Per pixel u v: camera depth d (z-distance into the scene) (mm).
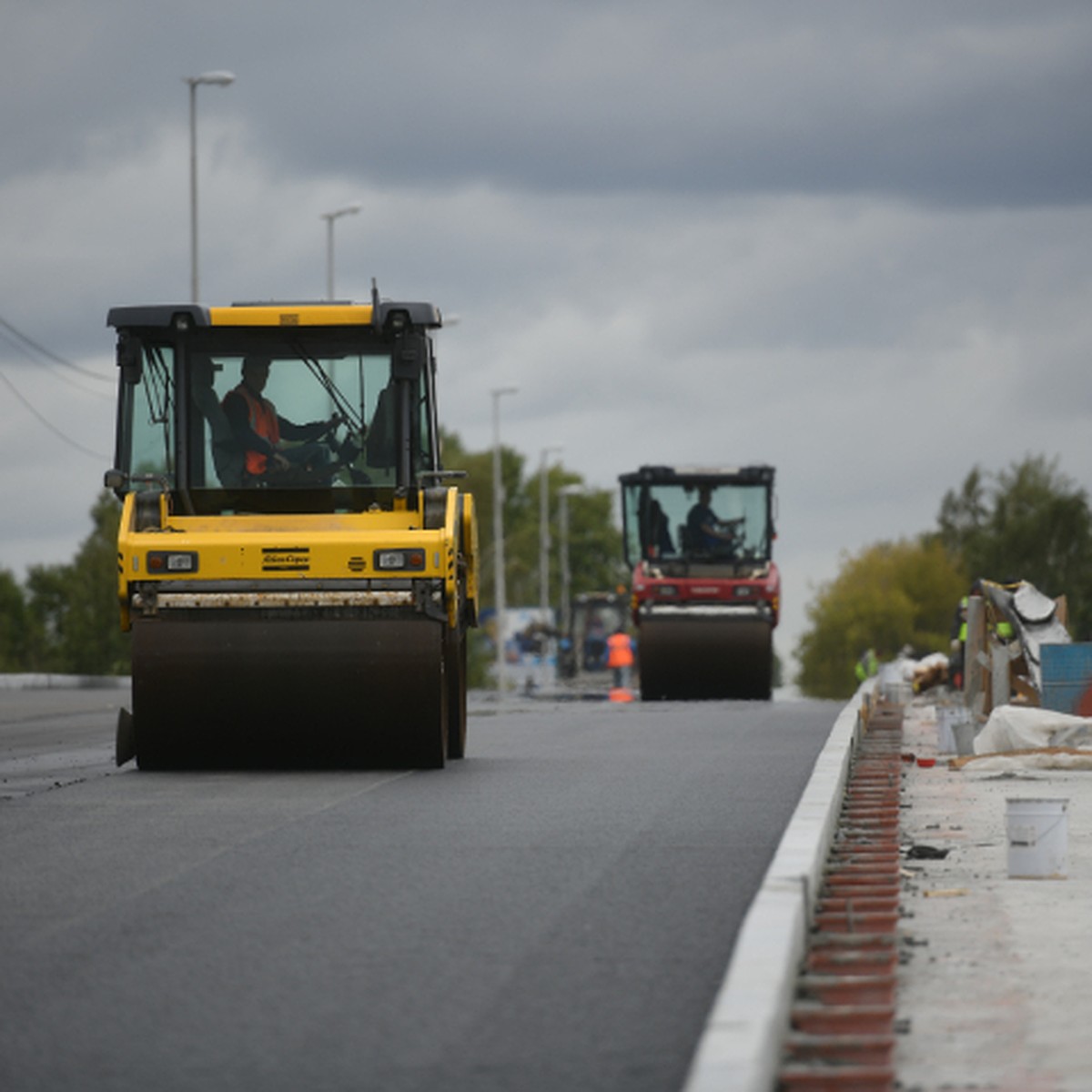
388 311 51125
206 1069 18844
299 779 47531
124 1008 21453
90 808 40812
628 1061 19078
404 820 38219
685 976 22953
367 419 51625
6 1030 20469
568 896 28562
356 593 48375
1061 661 62938
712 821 37906
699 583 111125
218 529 50688
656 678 111688
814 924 27734
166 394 51688
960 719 62500
